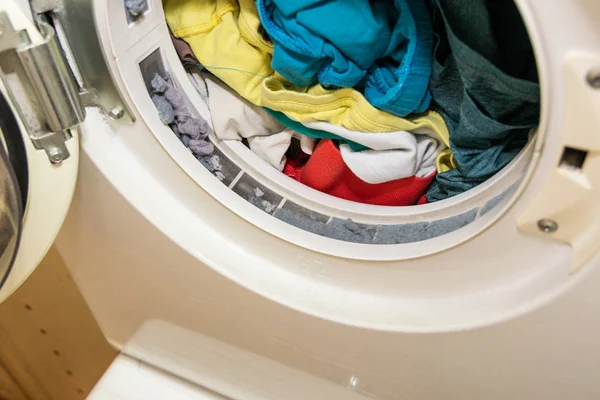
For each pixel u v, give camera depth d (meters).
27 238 0.49
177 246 0.56
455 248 0.46
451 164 0.54
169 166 0.54
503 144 0.48
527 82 0.41
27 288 0.77
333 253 0.52
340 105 0.54
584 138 0.34
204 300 0.62
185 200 0.57
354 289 0.54
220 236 0.58
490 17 0.42
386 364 0.56
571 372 0.47
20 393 1.05
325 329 0.55
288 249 0.55
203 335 0.68
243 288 0.56
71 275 0.70
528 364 0.48
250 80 0.55
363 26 0.47
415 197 0.58
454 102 0.49
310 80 0.53
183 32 0.55
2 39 0.40
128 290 0.68
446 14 0.43
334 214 0.57
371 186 0.58
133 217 0.56
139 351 0.80
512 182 0.44
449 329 0.48
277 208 0.58
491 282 0.47
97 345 0.85
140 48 0.49
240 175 0.59
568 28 0.32
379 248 0.51
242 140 0.62
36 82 0.42
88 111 0.51
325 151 0.57
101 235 0.61
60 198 0.48
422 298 0.51
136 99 0.49
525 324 0.45
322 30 0.48
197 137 0.56
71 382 0.99
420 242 0.49
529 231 0.41
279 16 0.50
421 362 0.54
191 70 0.59
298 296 0.55
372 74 0.52
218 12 0.54
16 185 0.43
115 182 0.53
